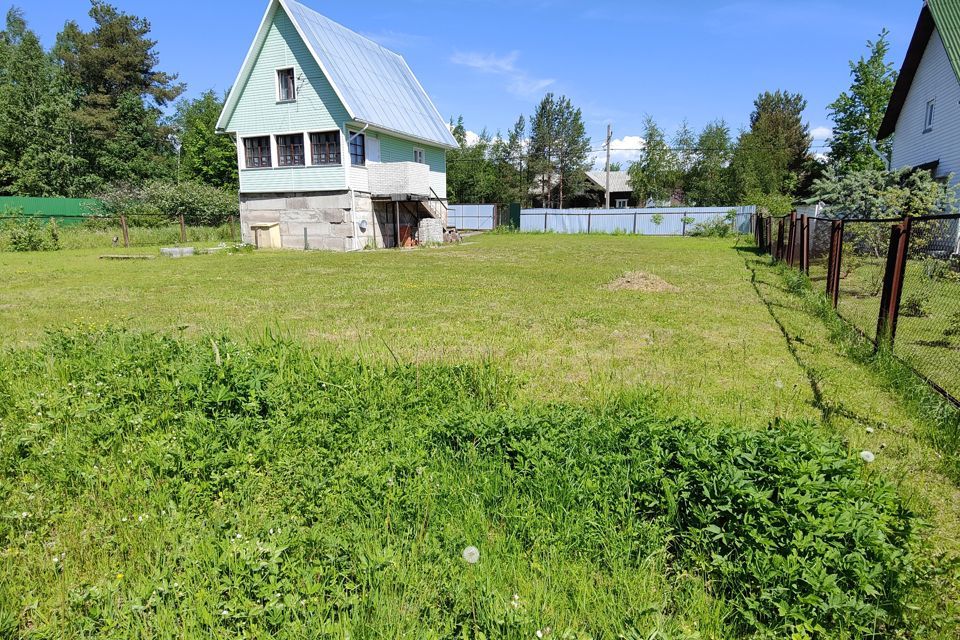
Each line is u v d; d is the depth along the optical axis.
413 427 3.63
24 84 37.66
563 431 3.29
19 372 4.63
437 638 1.94
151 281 11.94
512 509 2.71
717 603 2.16
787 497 2.32
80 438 3.52
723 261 16.20
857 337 6.30
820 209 16.92
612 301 9.16
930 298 7.45
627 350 6.05
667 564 2.48
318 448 3.36
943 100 16.98
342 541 2.48
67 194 37.19
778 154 44.31
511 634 1.97
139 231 24.45
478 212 37.12
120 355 4.68
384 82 23.69
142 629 2.04
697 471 2.58
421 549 2.45
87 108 39.22
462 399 4.21
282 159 20.97
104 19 41.41
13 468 3.29
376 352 5.89
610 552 2.45
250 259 16.84
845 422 3.99
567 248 21.56
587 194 49.75
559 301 9.16
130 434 3.55
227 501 3.00
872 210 13.66
